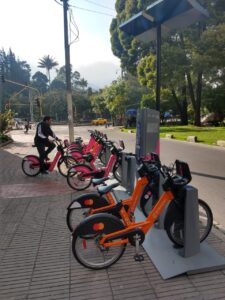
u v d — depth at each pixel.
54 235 4.41
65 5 13.69
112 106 48.09
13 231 4.59
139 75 29.86
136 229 3.45
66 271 3.45
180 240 3.69
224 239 4.17
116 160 6.43
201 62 22.52
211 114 36.12
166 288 3.06
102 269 3.45
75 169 6.66
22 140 21.44
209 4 23.67
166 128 28.22
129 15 28.73
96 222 3.37
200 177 8.00
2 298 2.99
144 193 4.48
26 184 7.44
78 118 76.88
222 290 3.01
